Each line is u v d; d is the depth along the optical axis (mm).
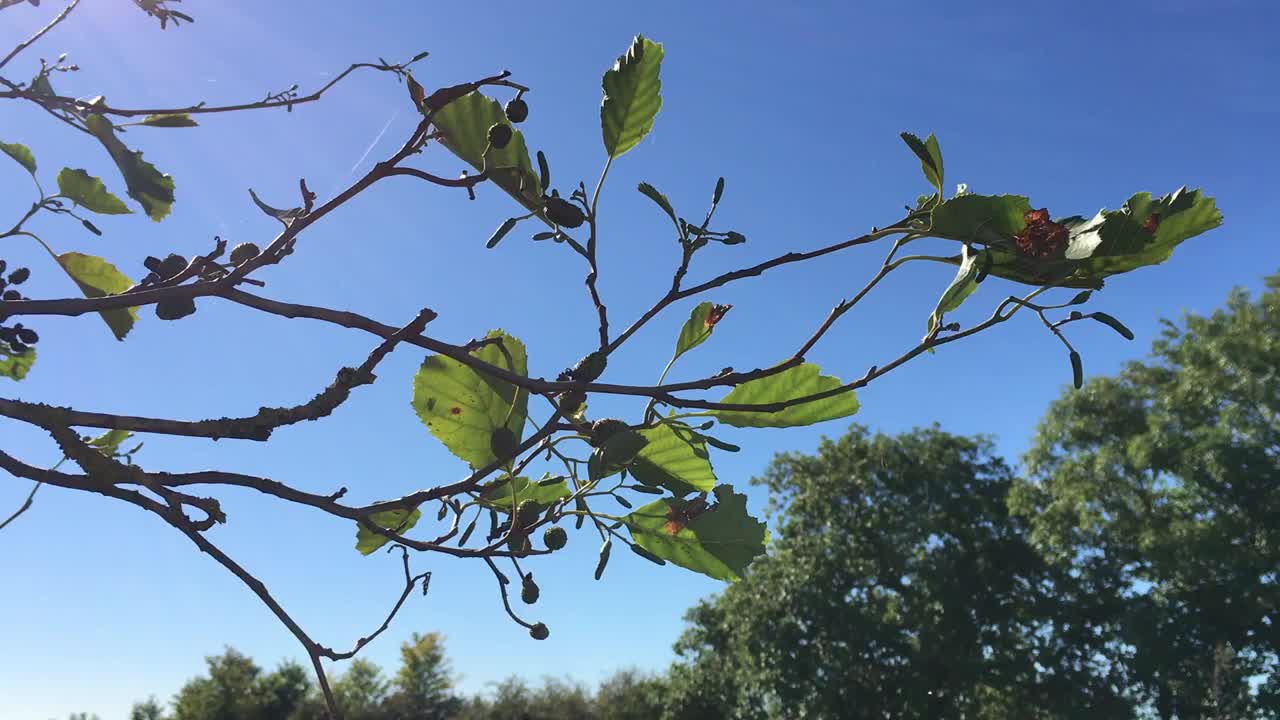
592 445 1135
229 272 921
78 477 837
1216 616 16938
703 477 1312
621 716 30297
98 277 1597
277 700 33125
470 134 1025
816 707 18984
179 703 32469
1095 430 19844
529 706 31969
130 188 1327
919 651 19469
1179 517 18203
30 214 1294
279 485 908
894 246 920
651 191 893
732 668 21641
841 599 20266
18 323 1207
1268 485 16453
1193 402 18156
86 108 1140
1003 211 871
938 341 882
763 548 1295
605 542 1168
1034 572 20781
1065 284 899
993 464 22703
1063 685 19062
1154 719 18328
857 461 21953
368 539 1266
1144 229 864
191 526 848
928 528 20625
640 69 1021
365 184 903
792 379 1205
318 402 857
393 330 849
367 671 34281
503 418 1225
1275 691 16516
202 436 837
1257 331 17422
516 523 1086
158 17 1165
